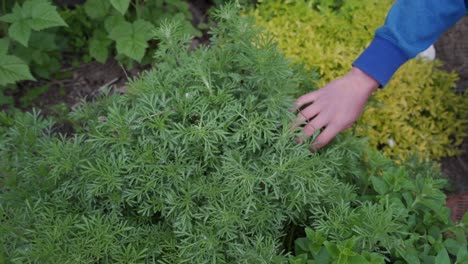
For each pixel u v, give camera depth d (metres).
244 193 1.64
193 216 1.65
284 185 1.76
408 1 2.07
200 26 3.42
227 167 1.66
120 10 2.68
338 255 1.65
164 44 2.04
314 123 1.96
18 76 2.62
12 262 1.69
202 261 1.63
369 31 3.03
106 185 1.73
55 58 3.24
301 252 1.83
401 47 2.07
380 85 2.11
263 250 1.65
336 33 3.05
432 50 3.20
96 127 1.75
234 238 1.71
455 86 3.02
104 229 1.63
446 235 2.00
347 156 2.06
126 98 1.95
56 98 3.12
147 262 1.69
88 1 3.10
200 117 1.73
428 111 3.02
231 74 1.81
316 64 2.85
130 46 2.92
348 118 2.04
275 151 1.78
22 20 2.66
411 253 1.75
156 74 1.92
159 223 1.77
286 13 3.13
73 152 1.81
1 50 2.63
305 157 1.75
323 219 1.87
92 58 3.31
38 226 1.68
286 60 1.93
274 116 1.76
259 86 1.83
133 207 1.83
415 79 2.91
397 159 2.74
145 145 1.69
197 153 1.73
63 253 1.63
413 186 1.92
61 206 1.78
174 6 3.33
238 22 1.92
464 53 3.42
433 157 2.93
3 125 2.43
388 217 1.68
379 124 2.84
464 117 2.99
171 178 1.71
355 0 3.12
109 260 1.68
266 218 1.71
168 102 1.77
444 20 2.08
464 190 2.85
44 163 1.84
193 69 1.77
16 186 1.96
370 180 2.08
